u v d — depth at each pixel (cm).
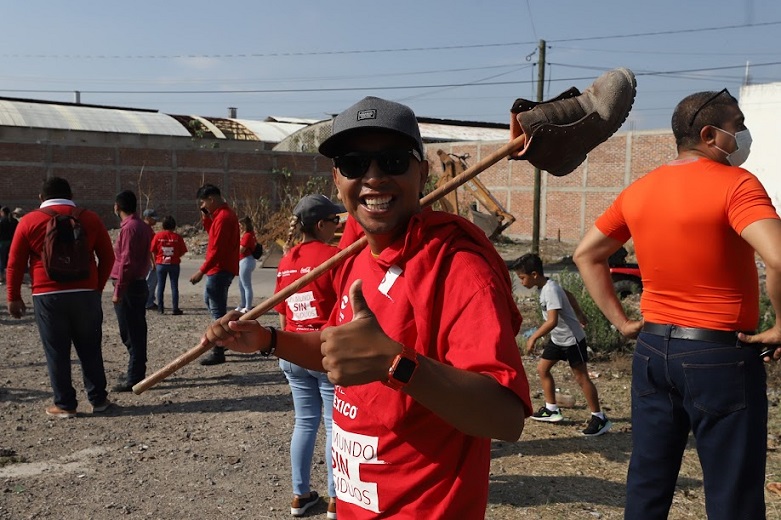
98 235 610
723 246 259
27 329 1024
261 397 680
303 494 422
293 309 412
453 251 159
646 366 280
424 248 161
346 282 197
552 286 567
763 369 266
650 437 282
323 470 495
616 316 305
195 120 4125
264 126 4628
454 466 164
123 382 694
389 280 170
